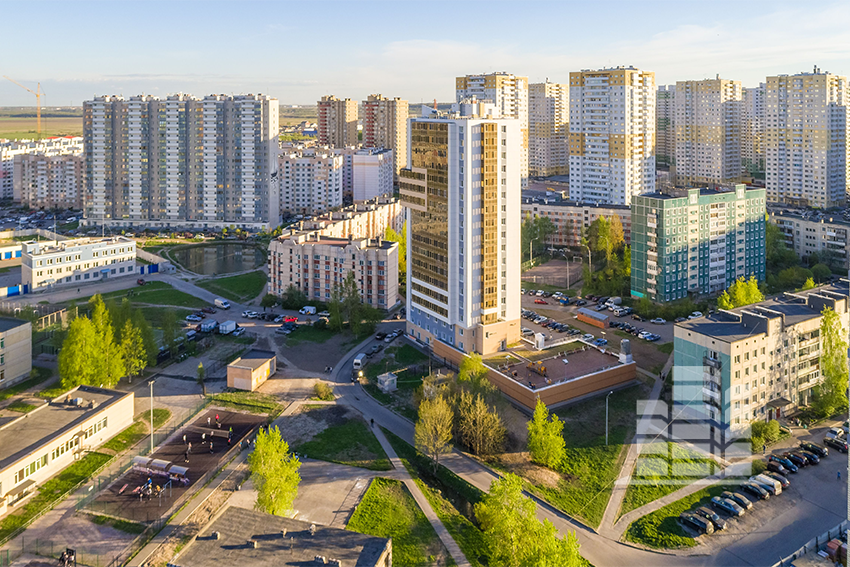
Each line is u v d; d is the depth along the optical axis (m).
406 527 120.38
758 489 127.94
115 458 140.88
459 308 189.75
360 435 152.25
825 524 119.38
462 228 184.25
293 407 165.75
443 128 185.50
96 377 167.12
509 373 172.12
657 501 128.00
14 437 135.50
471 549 115.19
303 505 125.50
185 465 138.25
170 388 176.50
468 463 142.38
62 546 112.19
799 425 152.88
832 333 156.50
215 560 93.81
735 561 111.38
